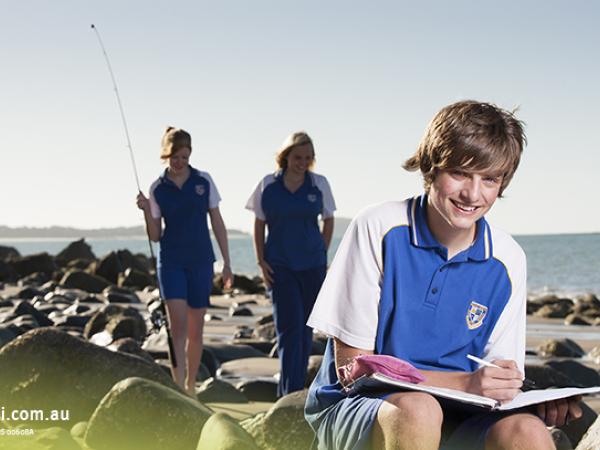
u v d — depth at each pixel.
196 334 7.03
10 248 50.97
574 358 10.12
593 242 77.50
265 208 6.91
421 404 2.61
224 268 7.25
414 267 3.01
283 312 6.90
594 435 4.31
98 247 143.25
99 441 4.42
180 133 6.95
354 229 3.07
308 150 6.86
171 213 6.94
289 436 4.32
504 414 2.77
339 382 3.02
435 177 2.89
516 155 2.83
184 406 4.43
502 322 3.12
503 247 3.09
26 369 5.15
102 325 11.09
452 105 2.88
